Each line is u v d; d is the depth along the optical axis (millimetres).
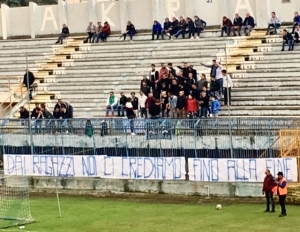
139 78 51312
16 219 31531
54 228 29531
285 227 28328
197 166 36406
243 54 50250
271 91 45531
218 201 35094
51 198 37656
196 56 51562
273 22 51906
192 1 56844
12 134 41062
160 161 37219
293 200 33188
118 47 55969
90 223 30484
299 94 44719
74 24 61969
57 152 40250
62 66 56094
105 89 51031
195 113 41500
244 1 55156
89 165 38781
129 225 29859
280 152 35062
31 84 51969
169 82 43188
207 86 43781
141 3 59094
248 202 34500
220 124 36969
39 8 63219
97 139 39344
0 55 59938
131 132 38594
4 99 51531
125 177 38031
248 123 36531
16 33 64250
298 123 35531
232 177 35625
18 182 39969
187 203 35031
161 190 37250
